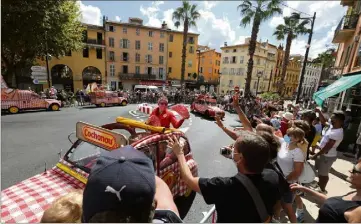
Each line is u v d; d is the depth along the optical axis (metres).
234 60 49.28
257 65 46.91
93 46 35.62
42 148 6.59
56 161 5.55
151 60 41.47
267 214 1.40
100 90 19.80
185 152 3.80
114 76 38.78
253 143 1.45
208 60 55.62
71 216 1.40
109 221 0.89
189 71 46.34
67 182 2.85
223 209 1.44
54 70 34.84
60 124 10.34
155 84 41.56
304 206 3.76
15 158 5.65
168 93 27.31
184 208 3.66
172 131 3.54
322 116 5.88
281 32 26.83
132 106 20.23
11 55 16.91
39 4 13.43
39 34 14.36
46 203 2.43
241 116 3.13
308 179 3.11
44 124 10.20
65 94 18.55
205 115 15.52
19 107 13.30
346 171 5.56
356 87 8.80
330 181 4.88
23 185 2.75
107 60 37.75
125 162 1.04
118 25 37.53
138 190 0.94
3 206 2.32
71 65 34.84
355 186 1.69
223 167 5.78
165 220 1.20
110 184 0.93
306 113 4.80
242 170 1.52
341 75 12.17
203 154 6.89
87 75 36.56
